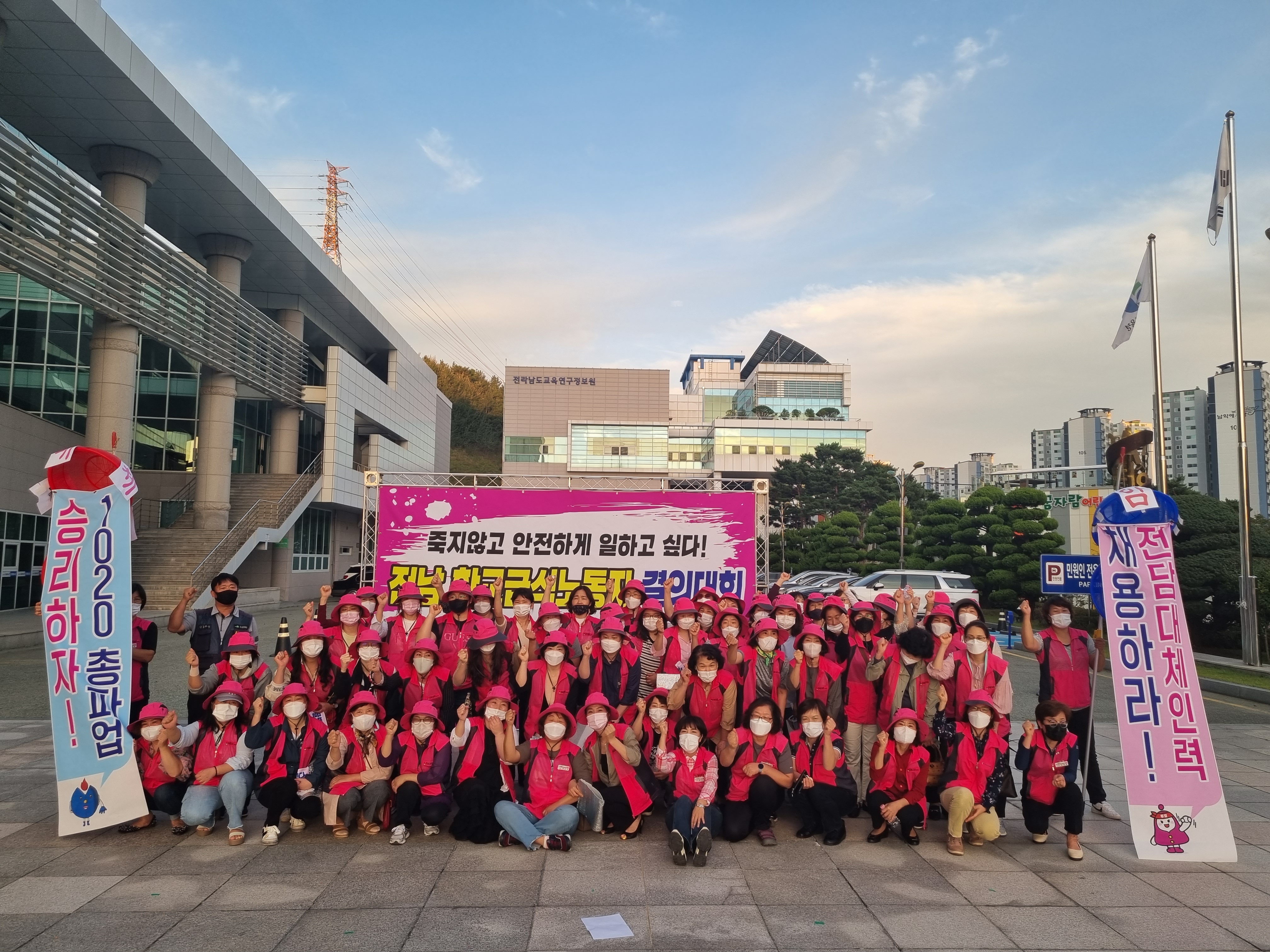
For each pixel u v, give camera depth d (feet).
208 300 89.04
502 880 17.44
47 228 65.16
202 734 20.98
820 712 20.07
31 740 30.50
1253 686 44.86
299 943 14.38
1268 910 16.22
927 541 99.19
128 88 67.31
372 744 20.24
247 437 116.16
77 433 93.15
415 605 24.98
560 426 229.45
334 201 261.44
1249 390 353.51
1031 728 19.97
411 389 161.89
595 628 26.78
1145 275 60.64
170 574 85.30
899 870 18.29
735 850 19.62
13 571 73.61
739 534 37.99
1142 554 20.84
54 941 14.44
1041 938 14.82
